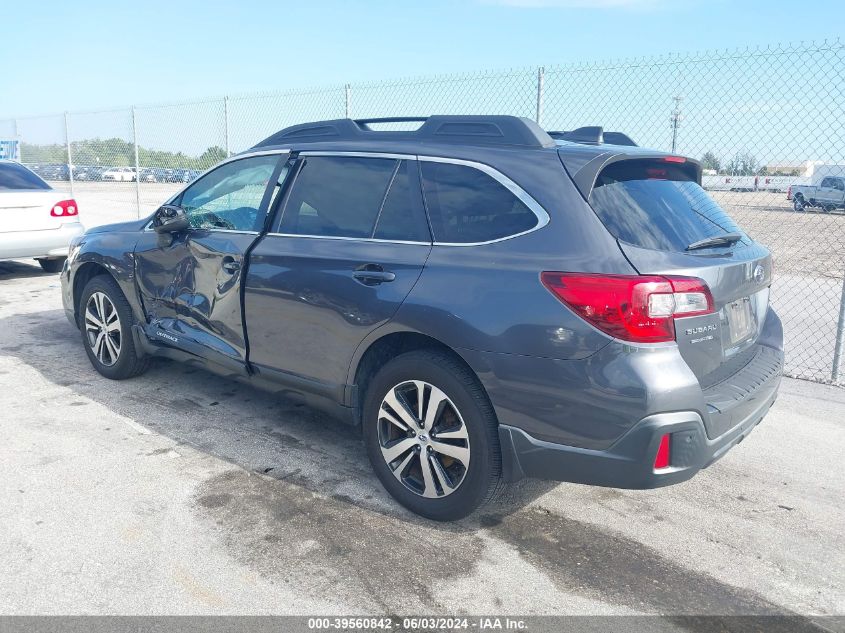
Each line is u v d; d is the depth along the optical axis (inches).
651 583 110.8
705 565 116.4
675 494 141.9
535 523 128.4
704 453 107.1
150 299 181.2
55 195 358.0
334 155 144.6
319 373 139.0
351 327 130.0
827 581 112.9
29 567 109.2
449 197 124.5
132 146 515.2
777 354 137.2
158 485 137.6
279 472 145.1
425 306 118.3
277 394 153.1
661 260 105.8
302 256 139.4
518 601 105.0
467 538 122.1
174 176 471.5
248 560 113.0
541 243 111.1
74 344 241.1
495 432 116.2
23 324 270.2
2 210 340.5
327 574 110.0
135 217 521.7
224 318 157.6
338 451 156.6
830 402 200.4
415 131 137.6
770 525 130.2
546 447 109.8
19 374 206.2
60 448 153.9
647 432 101.8
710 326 109.7
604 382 103.1
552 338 106.3
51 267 397.7
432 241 123.7
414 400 127.8
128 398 186.9
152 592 104.0
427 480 124.4
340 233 137.6
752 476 150.8
